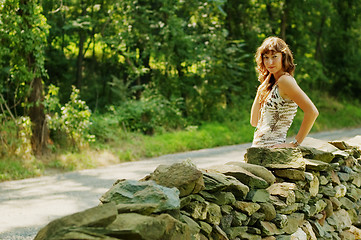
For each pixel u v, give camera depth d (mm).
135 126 14789
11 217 5414
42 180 8547
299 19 23047
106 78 20438
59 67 18844
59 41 19000
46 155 10555
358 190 4488
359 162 4613
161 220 1983
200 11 17719
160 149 12727
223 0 17094
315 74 23578
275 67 3041
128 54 15953
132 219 1932
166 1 16922
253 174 3043
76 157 10555
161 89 17578
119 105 16531
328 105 23766
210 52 17734
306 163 3445
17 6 10141
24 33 10242
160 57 16953
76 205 6090
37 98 10797
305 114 2945
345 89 27609
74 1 16781
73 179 8453
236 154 11477
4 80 12227
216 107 18312
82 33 16984
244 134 16297
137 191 2322
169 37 17359
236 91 20781
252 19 22594
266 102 3150
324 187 3730
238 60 19922
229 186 2779
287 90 2984
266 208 2912
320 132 18391
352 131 18422
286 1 22125
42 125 10797
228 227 2723
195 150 13539
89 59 21047
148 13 17422
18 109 12336
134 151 12062
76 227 1764
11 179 8820
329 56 28172
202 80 18328
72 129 11336
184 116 17812
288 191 3080
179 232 2111
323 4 23922
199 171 2506
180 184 2447
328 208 3781
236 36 21688
